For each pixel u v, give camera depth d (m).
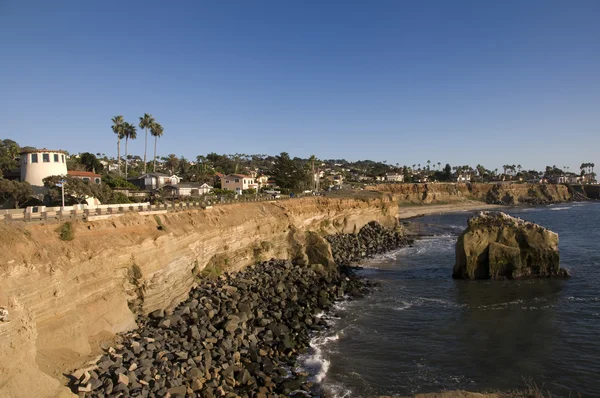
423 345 27.95
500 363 24.84
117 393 18.08
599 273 43.47
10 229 20.75
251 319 30.81
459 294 38.69
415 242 74.12
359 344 28.36
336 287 41.16
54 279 20.77
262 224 51.25
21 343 15.70
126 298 27.16
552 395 21.11
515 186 190.88
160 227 33.41
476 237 43.78
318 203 74.56
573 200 193.12
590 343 26.86
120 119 96.38
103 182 68.75
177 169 123.75
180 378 20.64
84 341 21.31
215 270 40.25
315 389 22.36
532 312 32.75
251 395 20.97
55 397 16.33
